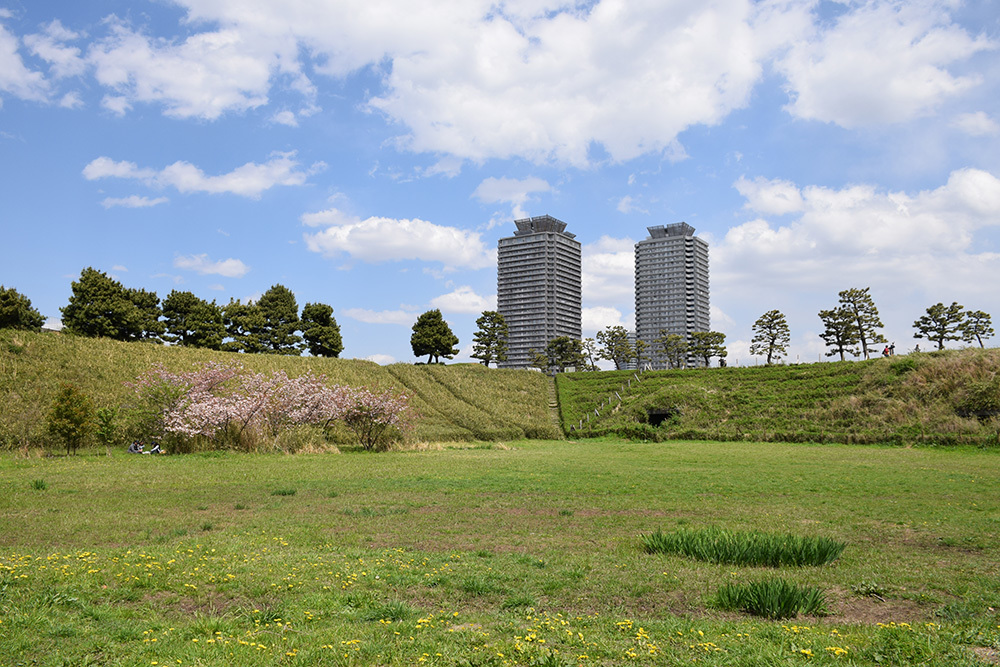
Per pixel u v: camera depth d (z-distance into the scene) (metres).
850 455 35.31
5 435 33.75
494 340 96.19
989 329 67.94
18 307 50.75
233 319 77.06
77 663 5.71
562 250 168.62
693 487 21.48
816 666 5.71
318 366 63.56
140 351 51.09
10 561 9.48
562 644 6.39
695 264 162.00
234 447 36.66
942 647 6.23
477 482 22.58
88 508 15.73
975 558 11.37
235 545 11.27
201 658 5.80
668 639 6.58
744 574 9.94
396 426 43.28
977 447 38.00
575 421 60.94
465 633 6.66
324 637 6.53
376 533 13.27
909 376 50.34
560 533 13.48
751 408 54.12
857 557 11.34
